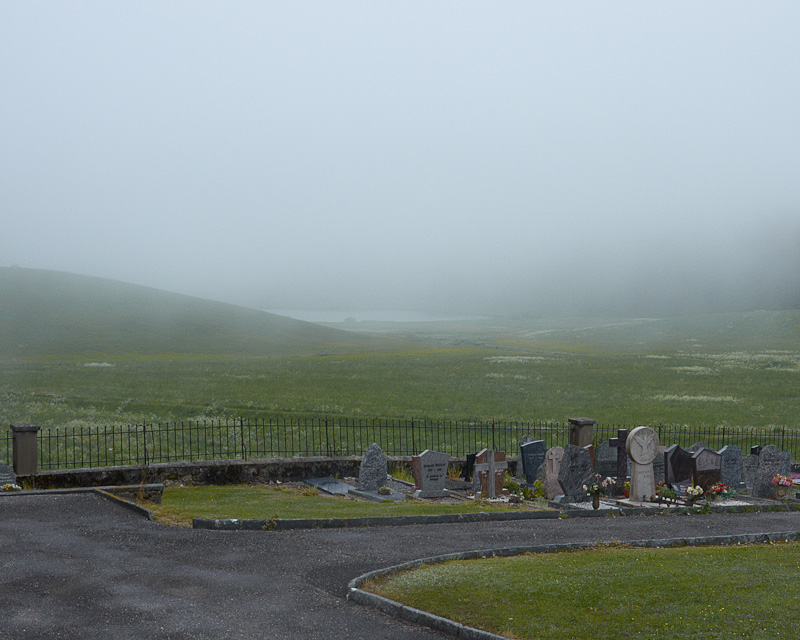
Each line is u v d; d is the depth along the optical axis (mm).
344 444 27625
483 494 18484
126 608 8016
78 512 12906
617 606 8141
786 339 100062
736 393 49438
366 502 16766
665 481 19953
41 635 7184
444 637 7398
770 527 14070
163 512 13234
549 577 9312
